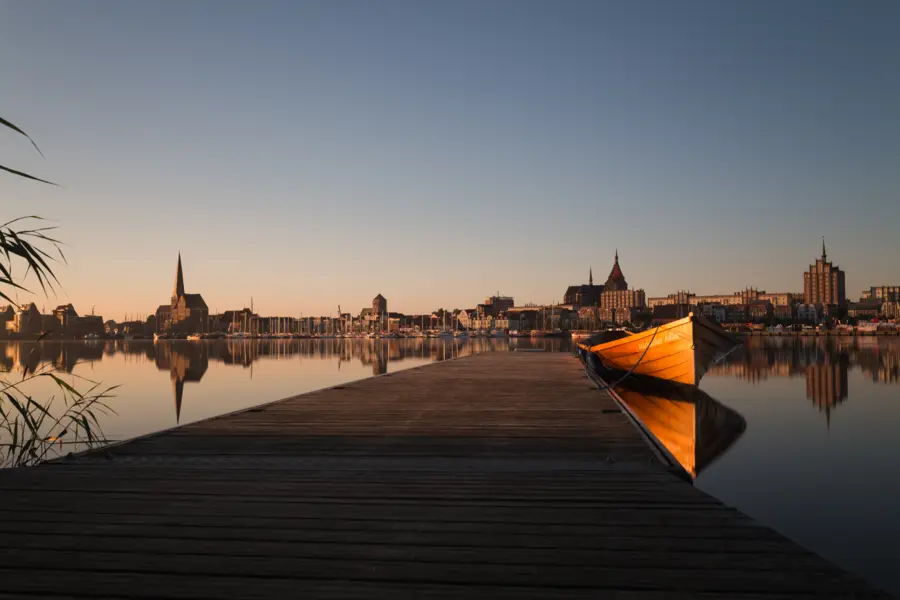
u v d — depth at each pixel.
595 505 6.00
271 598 3.86
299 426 11.72
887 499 10.39
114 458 8.73
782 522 9.14
